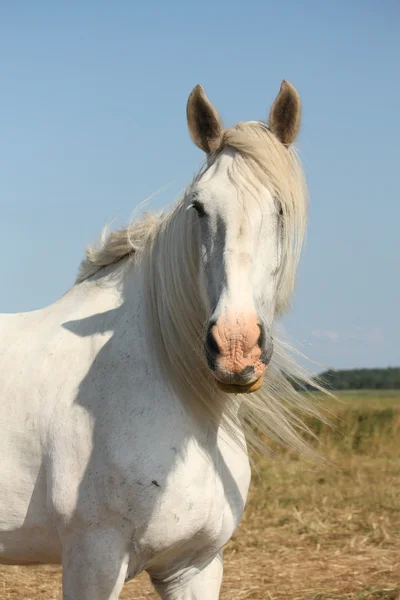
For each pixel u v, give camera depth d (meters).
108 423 2.12
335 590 4.00
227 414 2.29
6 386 2.29
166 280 2.23
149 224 2.40
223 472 2.29
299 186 2.10
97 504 2.09
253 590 4.05
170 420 2.13
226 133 2.11
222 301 1.87
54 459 2.15
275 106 2.15
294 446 2.40
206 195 2.00
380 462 9.68
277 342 2.34
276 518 6.08
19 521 2.25
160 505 2.08
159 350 2.22
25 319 2.48
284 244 2.04
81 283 2.48
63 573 2.15
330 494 7.13
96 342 2.27
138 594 4.08
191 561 2.30
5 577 4.31
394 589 3.95
